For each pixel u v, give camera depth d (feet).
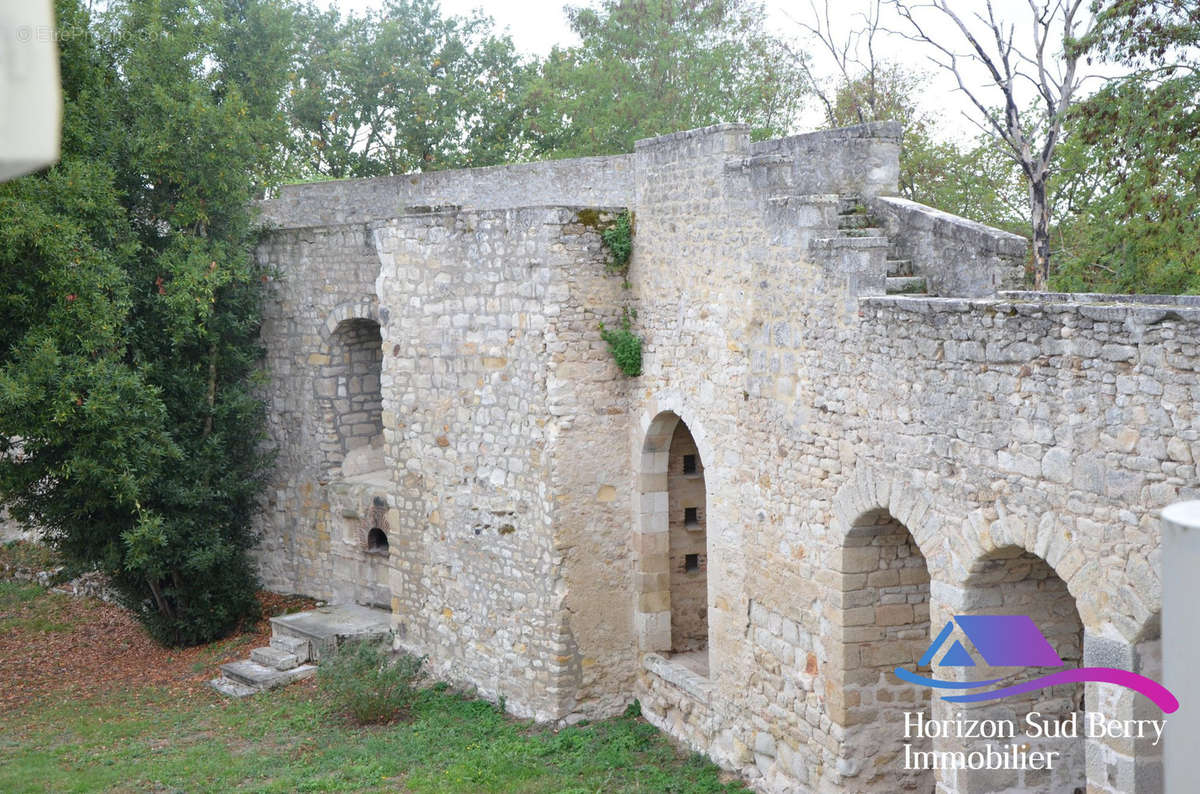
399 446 52.70
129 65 55.06
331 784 40.70
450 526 50.65
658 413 44.86
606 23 95.61
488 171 66.33
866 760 34.45
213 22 57.47
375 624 56.54
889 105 86.48
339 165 101.24
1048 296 32.37
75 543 57.77
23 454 55.21
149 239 57.77
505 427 47.78
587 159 62.90
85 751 45.47
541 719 46.73
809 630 35.88
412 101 100.58
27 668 58.54
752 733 39.58
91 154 53.78
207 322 58.70
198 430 60.08
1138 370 23.71
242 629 61.52
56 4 50.70
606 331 46.24
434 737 45.50
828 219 34.88
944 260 35.76
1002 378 27.45
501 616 48.55
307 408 62.28
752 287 38.06
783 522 37.06
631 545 47.37
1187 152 53.26
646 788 39.37
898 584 34.37
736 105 94.58
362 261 58.18
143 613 61.11
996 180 84.89
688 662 46.50
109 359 51.80
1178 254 55.16
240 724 48.37
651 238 44.70
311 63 100.22
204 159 55.98
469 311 48.62
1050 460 26.09
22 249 49.06
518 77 105.60
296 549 64.13
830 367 34.12
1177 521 6.18
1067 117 56.44
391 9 103.96
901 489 31.19
